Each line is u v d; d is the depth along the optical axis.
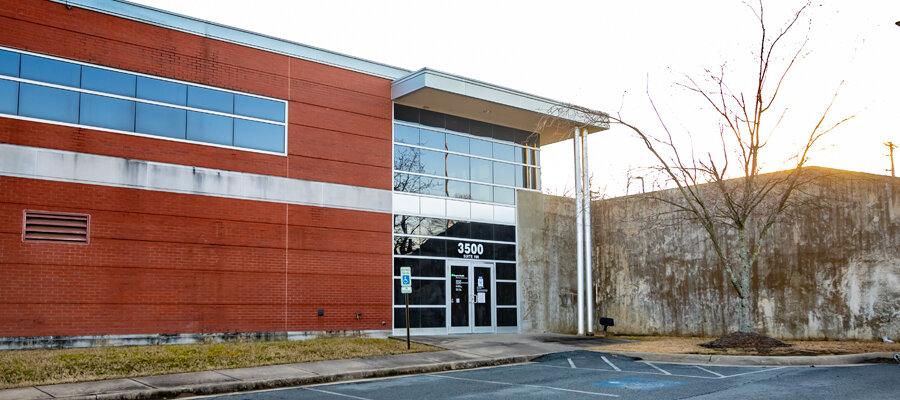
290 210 20.09
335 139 21.22
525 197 25.94
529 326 25.05
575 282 26.50
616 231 25.34
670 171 19.58
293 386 13.71
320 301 20.34
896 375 13.63
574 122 24.16
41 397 11.60
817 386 12.27
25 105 16.44
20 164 16.23
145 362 14.74
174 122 18.45
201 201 18.62
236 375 14.02
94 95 17.38
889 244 18.97
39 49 16.75
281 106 20.33
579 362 16.86
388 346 18.44
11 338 15.76
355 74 21.91
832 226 19.98
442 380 14.18
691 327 22.81
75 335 16.53
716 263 22.33
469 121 24.98
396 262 22.20
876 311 18.98
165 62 18.48
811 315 20.12
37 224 16.31
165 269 17.89
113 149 17.48
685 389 12.26
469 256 24.00
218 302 18.59
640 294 24.33
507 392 12.36
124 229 17.42
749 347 17.69
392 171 22.44
